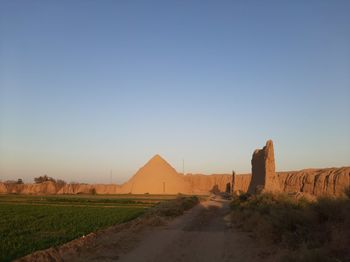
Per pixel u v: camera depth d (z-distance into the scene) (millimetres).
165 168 151125
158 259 15922
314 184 77375
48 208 54281
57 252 17641
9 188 155875
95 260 15789
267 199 32250
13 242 21156
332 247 12500
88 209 52219
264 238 18562
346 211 15172
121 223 32125
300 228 16250
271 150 62375
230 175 183500
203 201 77562
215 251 17719
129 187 148250
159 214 38344
